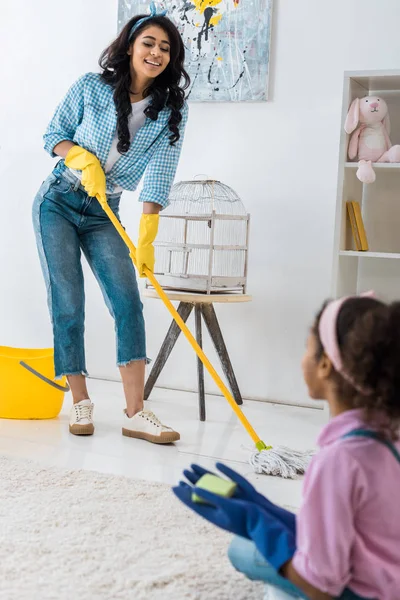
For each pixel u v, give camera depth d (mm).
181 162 3418
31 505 1838
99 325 3615
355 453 1075
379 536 1103
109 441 2561
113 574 1492
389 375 1047
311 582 1079
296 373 3287
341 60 3152
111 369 3607
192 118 3387
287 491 2125
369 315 1071
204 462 2367
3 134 3703
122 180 2723
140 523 1769
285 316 3289
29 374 2766
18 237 3715
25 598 1364
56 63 3598
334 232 2910
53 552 1576
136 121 2635
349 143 2971
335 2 3150
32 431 2637
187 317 3170
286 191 3258
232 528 1189
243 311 3357
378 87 3070
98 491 1972
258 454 2322
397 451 1104
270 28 3223
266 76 3242
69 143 2670
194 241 3398
